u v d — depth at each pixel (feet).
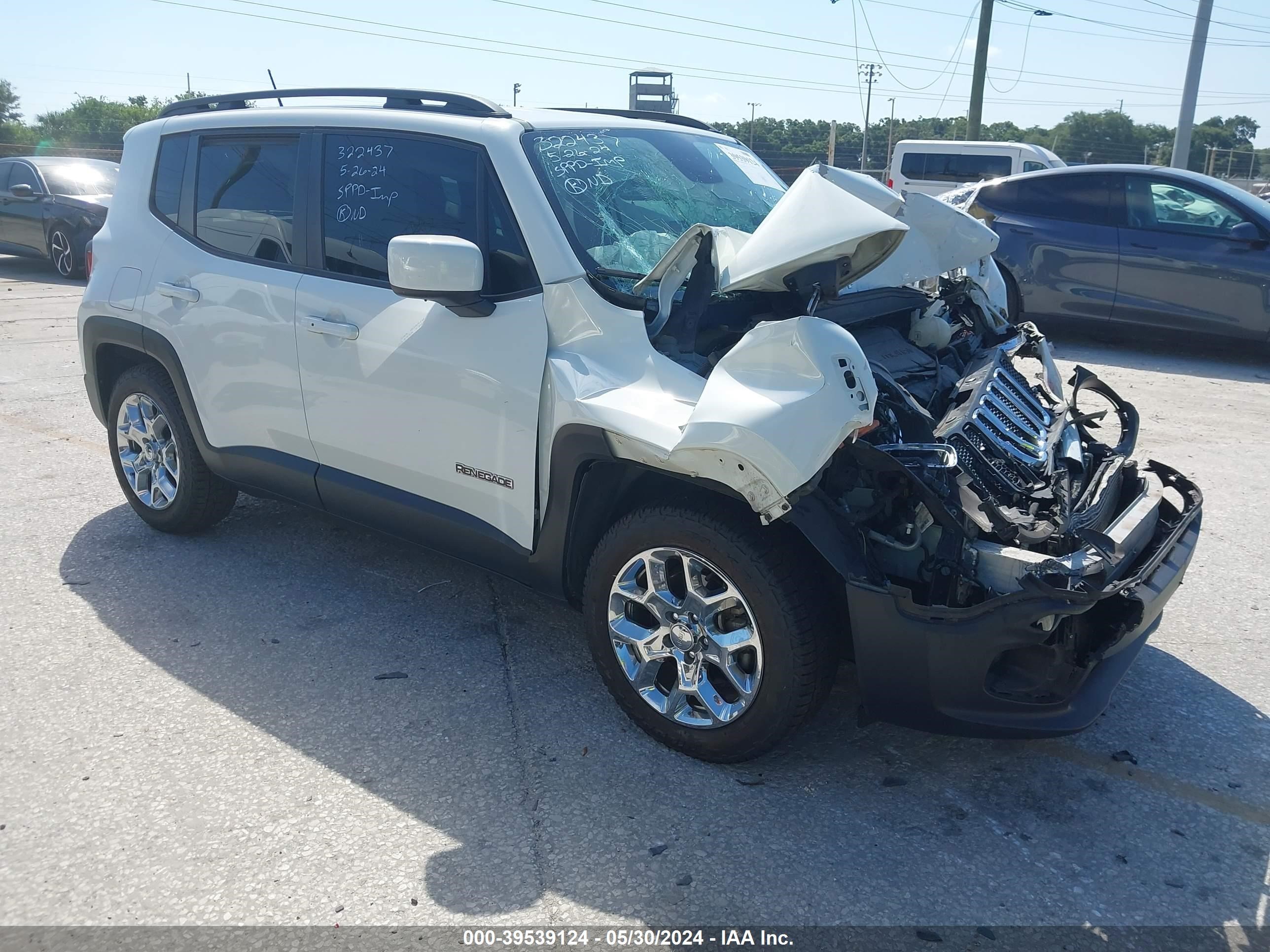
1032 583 8.18
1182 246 28.07
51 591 13.73
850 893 8.30
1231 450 20.22
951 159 55.93
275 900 8.14
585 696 11.31
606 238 10.88
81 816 9.12
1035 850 8.86
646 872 8.50
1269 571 14.70
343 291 12.01
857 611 8.71
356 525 12.97
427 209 11.46
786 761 10.11
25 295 40.88
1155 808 9.48
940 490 8.86
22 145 129.49
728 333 10.26
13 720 10.64
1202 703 11.28
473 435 10.85
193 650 12.19
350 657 12.09
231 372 13.26
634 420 9.36
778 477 8.37
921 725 9.09
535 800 9.43
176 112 15.16
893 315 12.29
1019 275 30.45
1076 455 10.85
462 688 11.43
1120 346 31.17
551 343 10.30
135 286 14.34
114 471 18.34
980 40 89.30
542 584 10.91
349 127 12.37
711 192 12.72
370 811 9.25
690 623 9.74
